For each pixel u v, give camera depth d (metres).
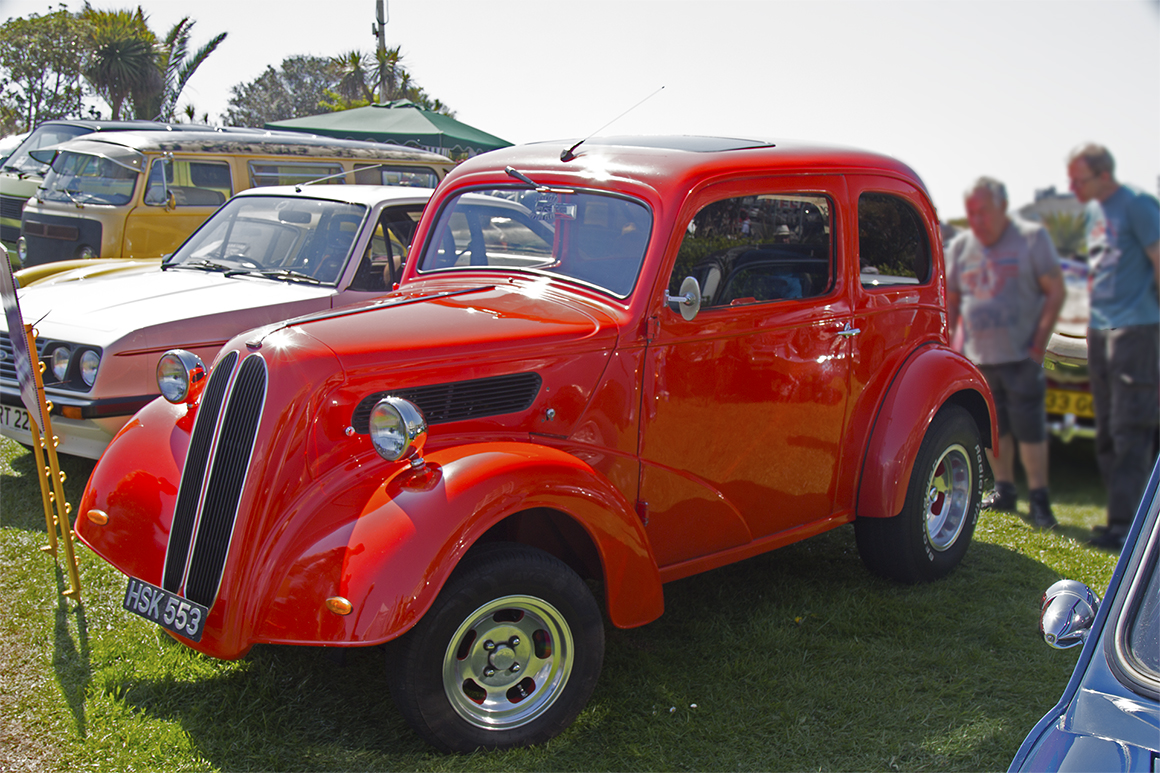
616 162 3.71
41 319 5.15
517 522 3.33
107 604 4.02
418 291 4.04
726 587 4.41
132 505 3.30
